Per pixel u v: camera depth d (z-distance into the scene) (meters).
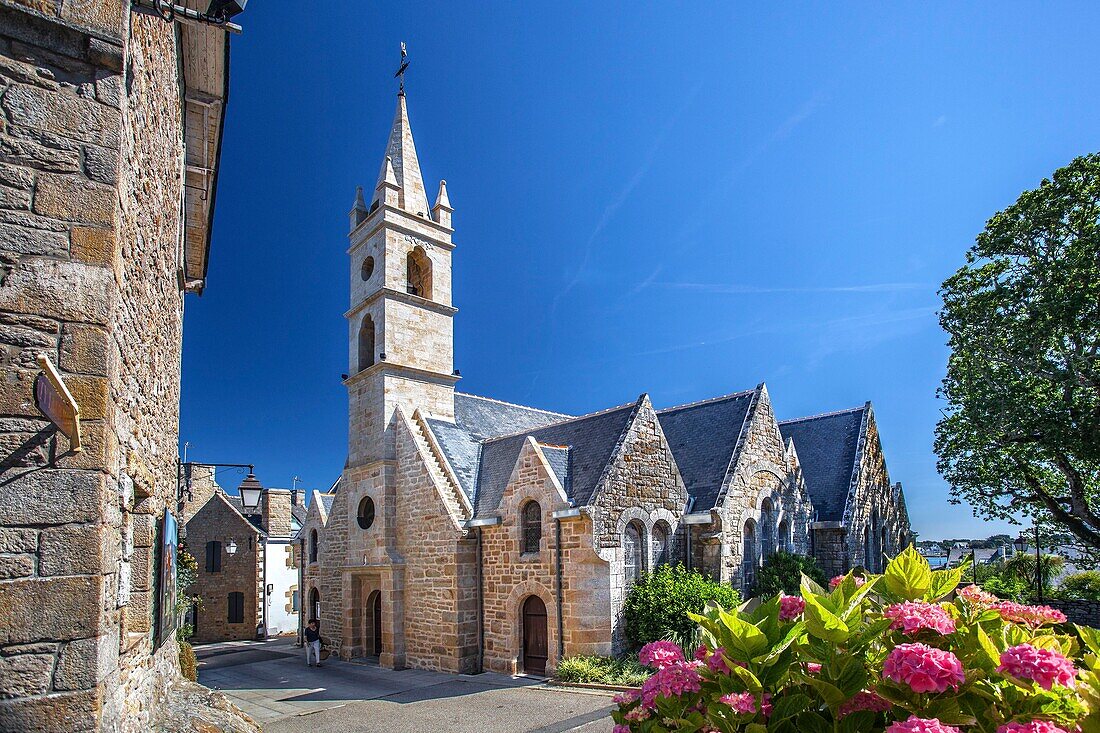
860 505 25.61
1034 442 19.45
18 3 4.82
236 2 5.95
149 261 6.98
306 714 15.20
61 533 4.43
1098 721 3.32
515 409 29.23
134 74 5.71
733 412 23.50
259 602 35.88
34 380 4.50
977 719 3.66
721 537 19.38
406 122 27.67
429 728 13.48
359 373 25.17
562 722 13.23
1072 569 30.42
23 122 4.77
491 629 19.42
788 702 4.09
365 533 23.59
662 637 16.41
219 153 11.05
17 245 4.63
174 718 7.42
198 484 41.69
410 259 26.98
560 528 17.86
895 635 4.20
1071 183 18.08
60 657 4.32
